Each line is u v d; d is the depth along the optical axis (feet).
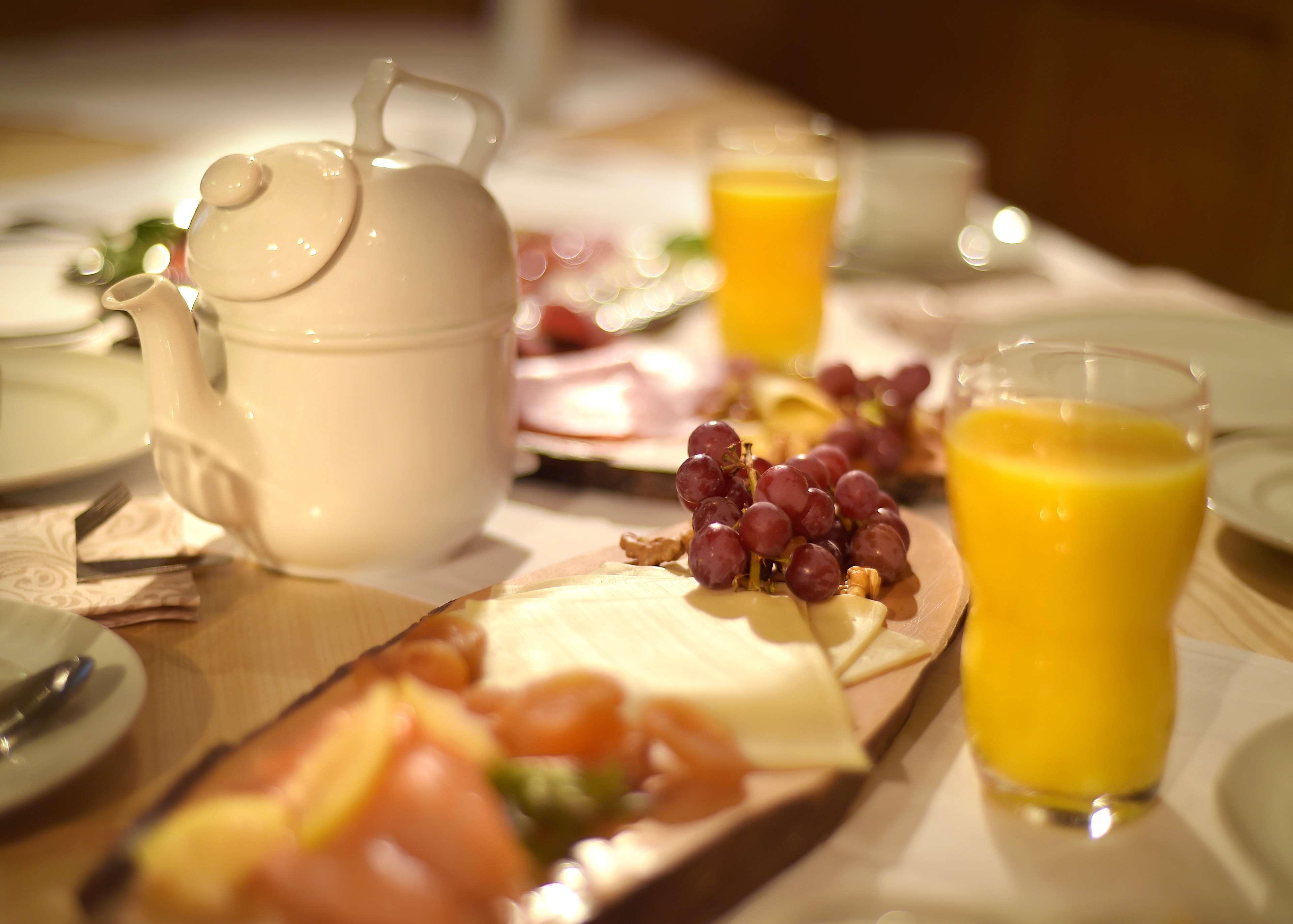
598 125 5.58
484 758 1.45
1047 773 1.53
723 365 2.57
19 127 4.88
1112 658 1.51
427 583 1.96
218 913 1.34
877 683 1.65
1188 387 1.54
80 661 1.58
